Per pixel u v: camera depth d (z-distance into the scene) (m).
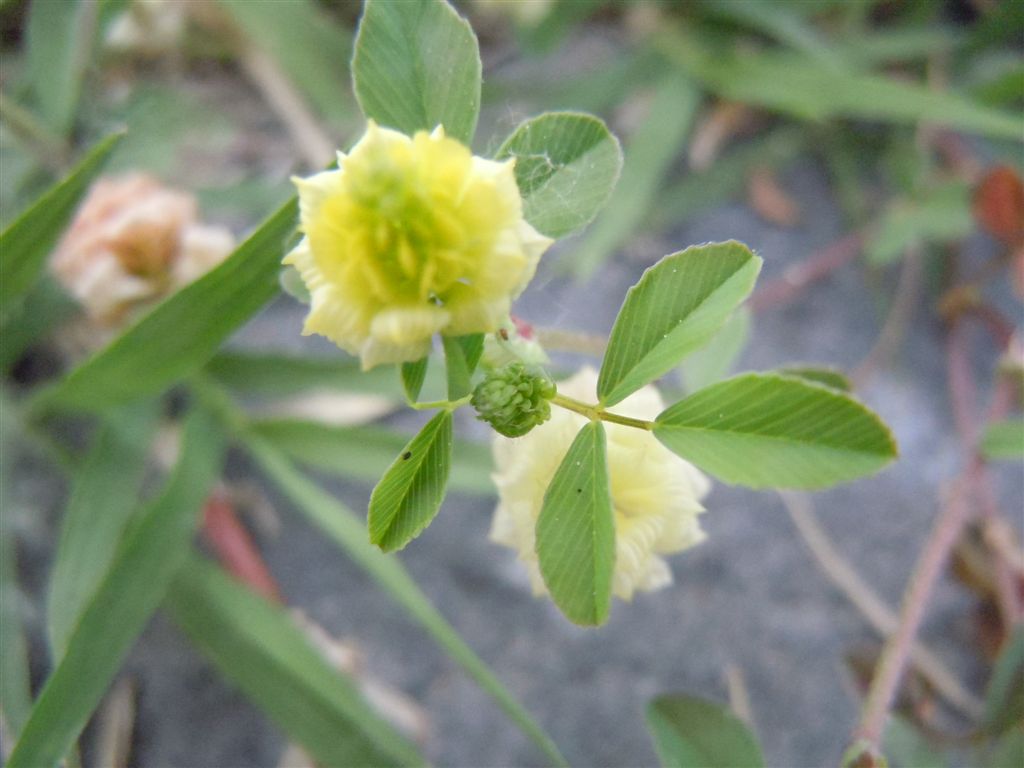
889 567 0.09
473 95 0.05
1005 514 0.10
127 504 0.08
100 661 0.07
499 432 0.05
